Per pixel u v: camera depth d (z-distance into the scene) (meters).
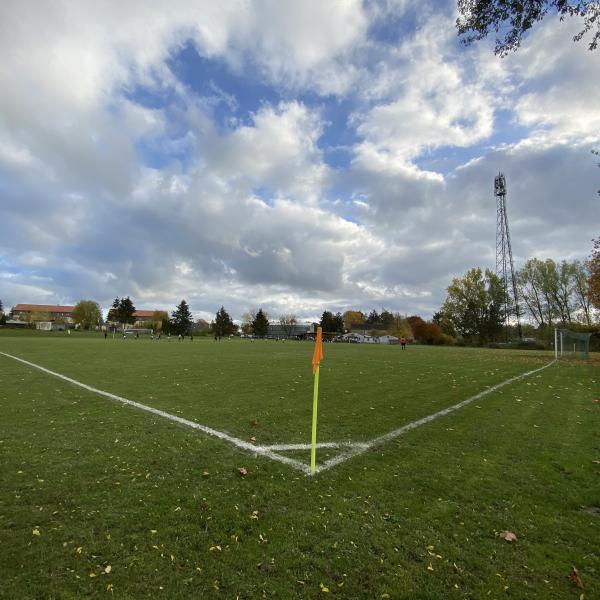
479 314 71.62
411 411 9.09
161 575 3.11
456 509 4.28
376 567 3.27
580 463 5.71
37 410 8.84
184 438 6.73
